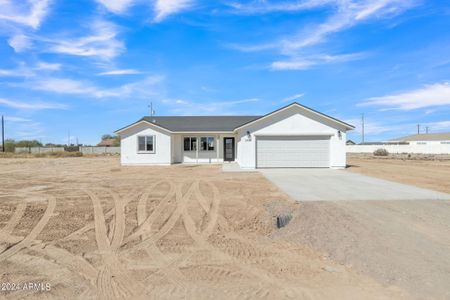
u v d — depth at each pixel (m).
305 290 4.57
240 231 7.57
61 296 4.43
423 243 6.27
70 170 21.27
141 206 9.61
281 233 7.45
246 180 14.73
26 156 46.25
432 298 4.29
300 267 5.47
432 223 7.45
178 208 9.39
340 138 20.53
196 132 25.59
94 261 5.73
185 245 6.58
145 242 6.74
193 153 26.59
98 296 4.43
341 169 20.12
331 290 4.57
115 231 7.43
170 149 24.94
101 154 54.25
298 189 11.79
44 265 5.54
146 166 23.97
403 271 5.12
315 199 9.80
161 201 10.27
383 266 5.34
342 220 7.74
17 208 9.26
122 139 25.06
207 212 8.96
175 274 5.17
